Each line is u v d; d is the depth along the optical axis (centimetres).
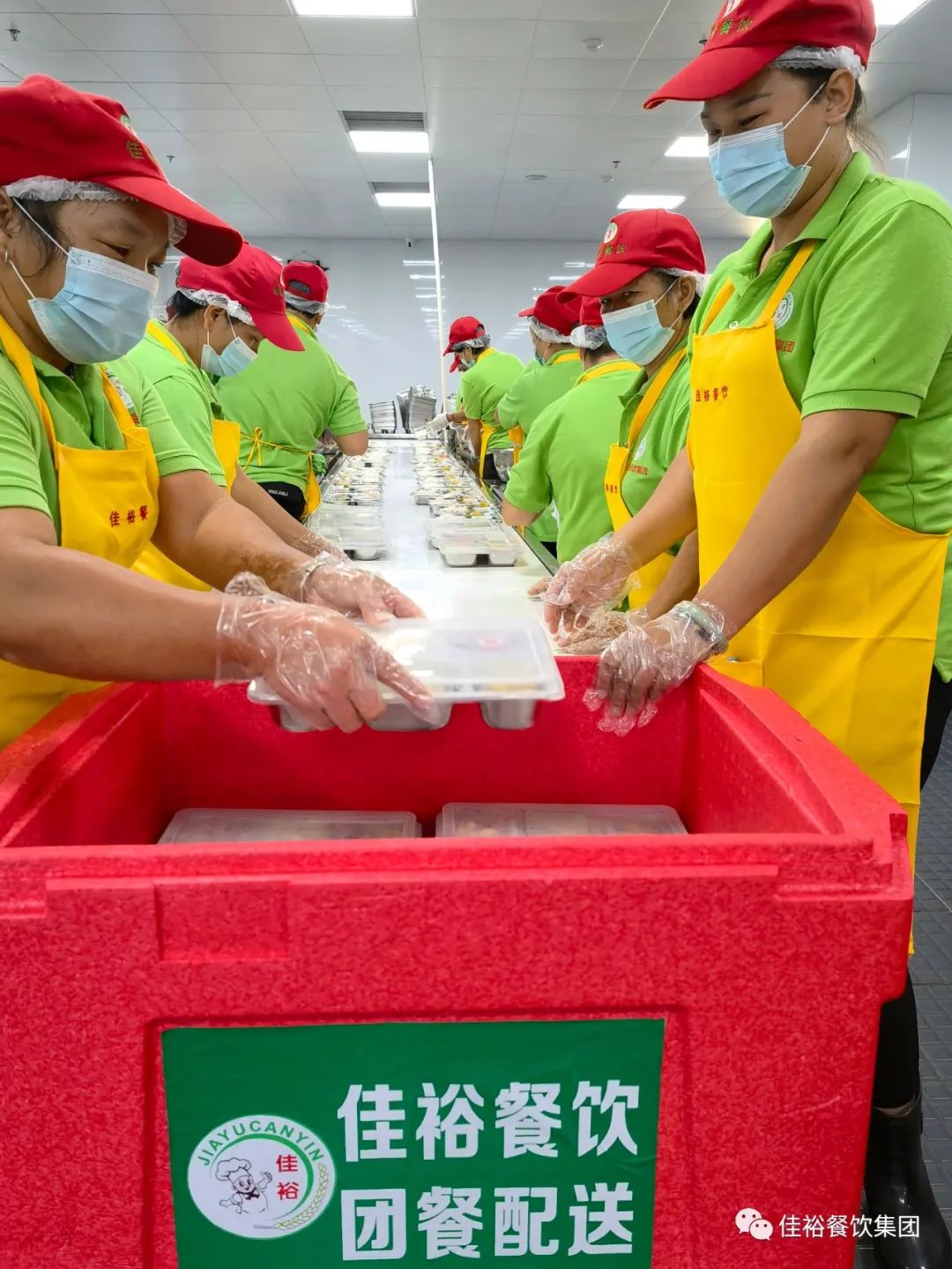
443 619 91
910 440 108
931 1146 142
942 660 122
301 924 49
